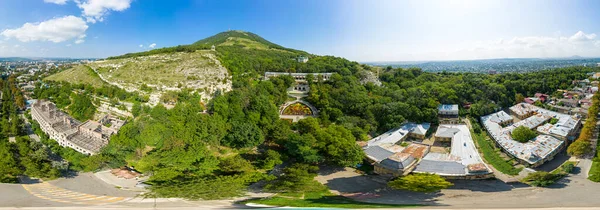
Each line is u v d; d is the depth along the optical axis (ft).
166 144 385.29
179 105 479.00
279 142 423.23
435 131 543.80
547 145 434.30
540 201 281.13
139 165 363.56
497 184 336.90
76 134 449.06
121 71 646.74
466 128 531.09
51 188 320.50
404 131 511.40
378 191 313.73
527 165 400.67
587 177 353.92
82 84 611.47
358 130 479.41
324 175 362.53
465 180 349.61
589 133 463.42
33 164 351.46
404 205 267.59
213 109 491.72
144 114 468.34
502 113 615.16
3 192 306.14
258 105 505.66
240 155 410.31
